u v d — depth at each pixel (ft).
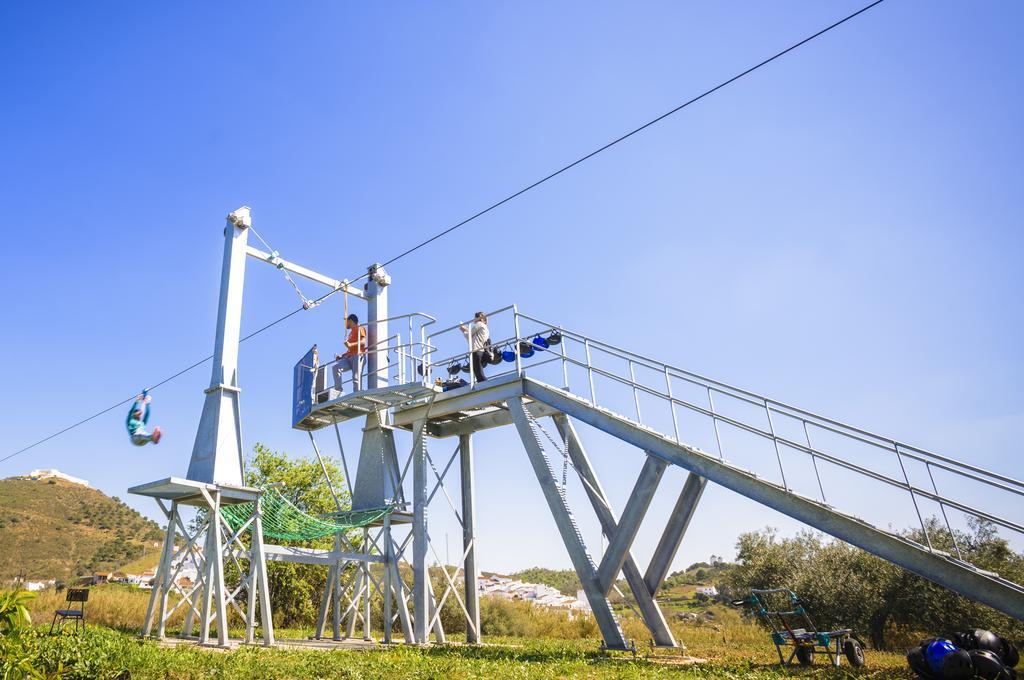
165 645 41.11
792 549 89.61
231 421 50.78
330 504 105.09
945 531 73.41
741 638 71.97
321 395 59.26
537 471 50.85
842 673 35.06
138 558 303.27
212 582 45.78
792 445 38.86
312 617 95.55
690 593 184.03
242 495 49.75
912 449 34.50
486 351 55.93
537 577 241.14
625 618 98.68
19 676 21.58
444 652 44.34
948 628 68.85
